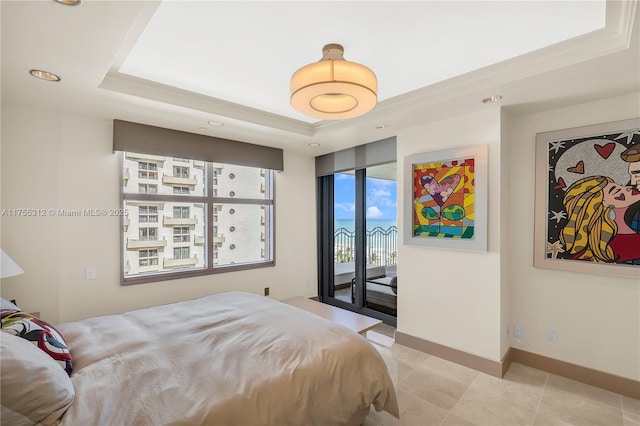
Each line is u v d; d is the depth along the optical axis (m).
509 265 2.82
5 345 1.10
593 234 2.42
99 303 2.92
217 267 3.77
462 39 1.92
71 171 2.78
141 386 1.31
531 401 2.25
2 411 1.00
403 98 2.67
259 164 3.97
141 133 3.05
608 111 2.38
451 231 2.82
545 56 1.96
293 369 1.48
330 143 3.89
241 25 1.79
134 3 1.32
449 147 2.85
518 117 2.79
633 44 1.64
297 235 4.54
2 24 1.44
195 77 2.47
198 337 1.81
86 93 2.31
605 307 2.40
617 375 2.35
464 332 2.78
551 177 2.62
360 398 1.63
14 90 2.24
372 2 1.59
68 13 1.37
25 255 2.56
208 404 1.21
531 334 2.74
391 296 3.82
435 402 2.24
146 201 3.27
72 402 1.18
